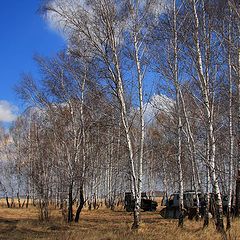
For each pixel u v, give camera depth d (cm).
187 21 1691
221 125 1825
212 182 1570
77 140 2389
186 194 2634
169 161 3762
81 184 2398
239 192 2242
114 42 1767
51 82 2433
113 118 1900
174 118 2122
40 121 2928
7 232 1873
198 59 1593
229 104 1764
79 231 1792
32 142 3422
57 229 1998
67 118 2456
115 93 1784
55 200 3500
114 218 2788
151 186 4766
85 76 2012
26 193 4572
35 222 2322
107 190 4375
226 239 1442
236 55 1664
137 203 1778
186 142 2131
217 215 1538
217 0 1606
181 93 1856
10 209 3909
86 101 2198
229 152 1900
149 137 3428
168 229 1711
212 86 1666
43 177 2575
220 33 1628
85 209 3841
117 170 2764
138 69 1803
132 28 1794
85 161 2391
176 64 1825
